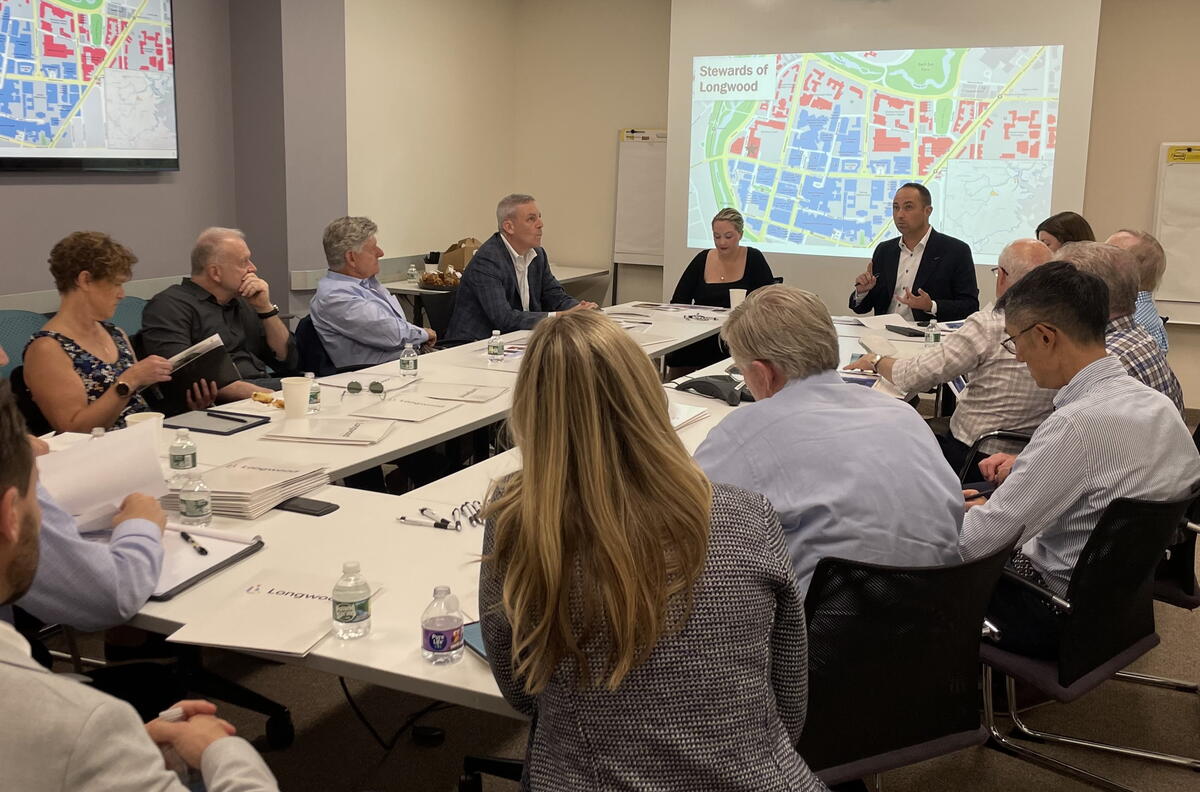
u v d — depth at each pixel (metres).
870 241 6.54
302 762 2.48
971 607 1.75
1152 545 2.08
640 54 7.28
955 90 6.18
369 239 4.41
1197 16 5.92
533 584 1.15
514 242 4.99
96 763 0.93
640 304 5.68
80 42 4.60
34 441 2.27
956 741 1.81
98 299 3.18
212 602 1.77
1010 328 2.29
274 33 5.37
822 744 1.68
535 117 7.73
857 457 1.77
